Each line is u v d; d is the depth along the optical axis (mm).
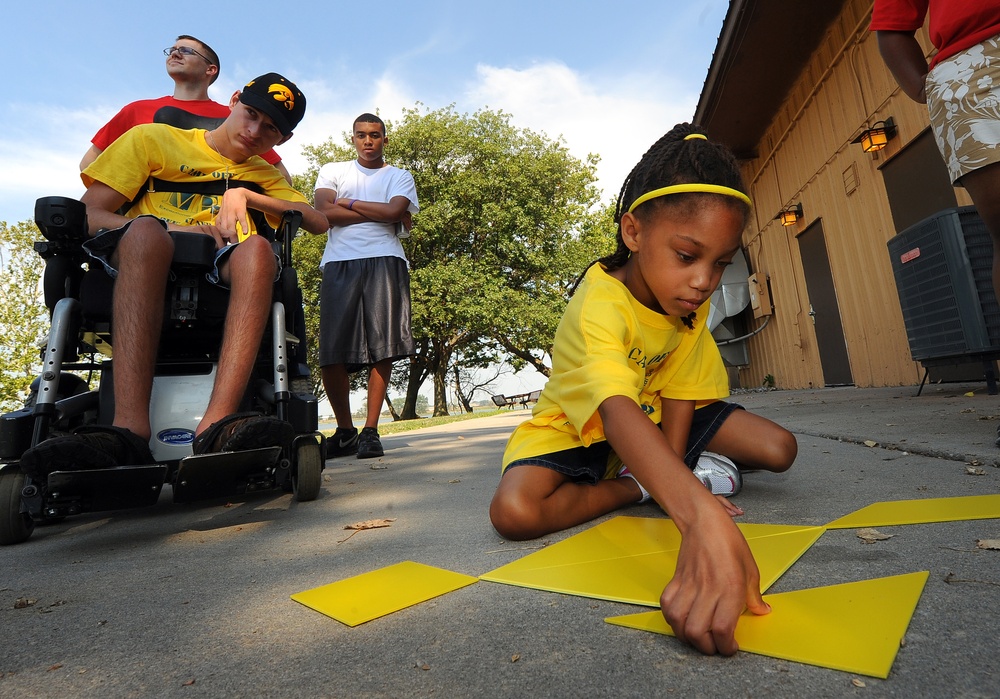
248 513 1927
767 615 748
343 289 3535
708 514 739
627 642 722
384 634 812
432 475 2559
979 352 3174
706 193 969
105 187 2129
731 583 682
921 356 3617
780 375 8305
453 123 19828
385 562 1192
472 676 667
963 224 3225
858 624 700
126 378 1625
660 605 756
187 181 2287
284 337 2014
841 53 5562
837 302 6309
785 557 977
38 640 879
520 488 1262
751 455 1559
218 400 1676
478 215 18984
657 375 1450
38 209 1711
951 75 1696
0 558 1489
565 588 930
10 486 1613
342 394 3684
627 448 886
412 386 20953
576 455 1346
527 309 18109
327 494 2207
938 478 1495
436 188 19094
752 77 6570
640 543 1158
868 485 1497
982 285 3186
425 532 1448
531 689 625
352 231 3592
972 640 648
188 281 1866
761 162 8188
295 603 972
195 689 686
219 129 2340
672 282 1017
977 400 3072
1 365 13648
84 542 1638
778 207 7719
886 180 5043
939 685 566
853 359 6090
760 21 5648
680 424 1463
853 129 5500
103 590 1131
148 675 733
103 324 1871
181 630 886
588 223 21812
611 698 594
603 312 1165
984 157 1639
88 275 1832
